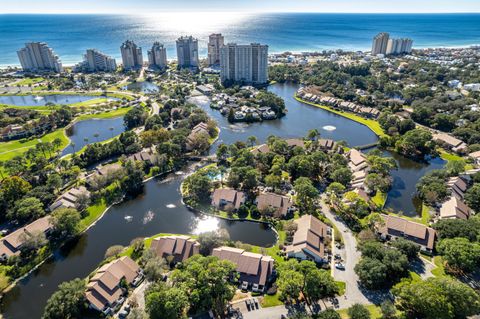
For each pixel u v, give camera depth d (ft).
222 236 343.46
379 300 273.33
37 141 648.79
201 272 265.13
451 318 229.66
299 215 403.13
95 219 404.36
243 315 264.11
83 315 269.23
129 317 245.65
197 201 437.17
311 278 270.05
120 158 546.67
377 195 446.60
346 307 268.21
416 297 246.68
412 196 456.45
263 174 506.48
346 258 326.85
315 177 497.46
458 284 247.29
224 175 504.43
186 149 593.42
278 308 270.46
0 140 652.89
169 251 327.26
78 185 473.67
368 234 343.46
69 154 589.73
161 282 275.59
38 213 387.34
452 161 488.85
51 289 302.04
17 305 285.64
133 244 343.26
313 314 262.06
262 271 298.15
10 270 318.24
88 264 332.80
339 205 416.46
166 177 513.86
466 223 337.31
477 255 285.84
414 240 343.05
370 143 651.66
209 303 257.34
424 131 606.14
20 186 422.41
